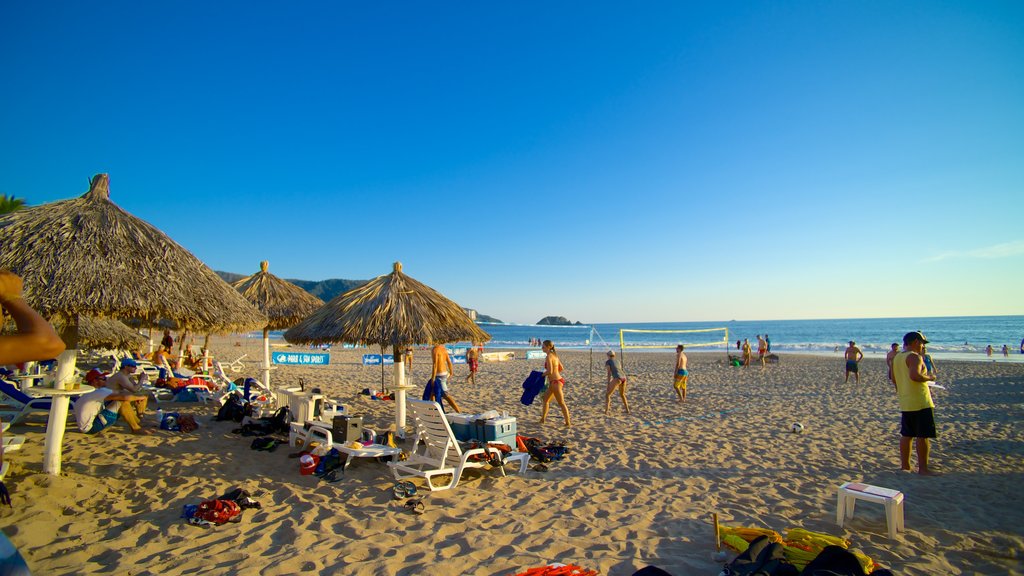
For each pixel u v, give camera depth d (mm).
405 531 4129
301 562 3557
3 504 3988
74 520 4199
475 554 3730
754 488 5367
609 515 4574
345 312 6512
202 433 7133
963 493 5188
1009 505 4832
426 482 5367
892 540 4020
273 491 5012
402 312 6438
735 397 12430
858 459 6574
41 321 1466
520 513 4586
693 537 4094
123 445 6320
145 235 5289
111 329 10094
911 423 5863
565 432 8180
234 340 40688
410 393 12539
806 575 3066
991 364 21859
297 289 10953
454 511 4602
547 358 8781
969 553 3809
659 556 3738
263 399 9344
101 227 5027
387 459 6070
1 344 1363
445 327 6574
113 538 3900
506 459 5738
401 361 7164
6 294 1455
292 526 4168
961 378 16281
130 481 5125
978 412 10078
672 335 80688
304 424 6496
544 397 8930
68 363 5078
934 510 4691
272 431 7246
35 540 3775
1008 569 3568
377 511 4547
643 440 7590
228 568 3457
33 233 4703
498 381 15758
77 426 6980
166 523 4199
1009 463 6391
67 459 5621
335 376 15961
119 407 6992
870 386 14766
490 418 6055
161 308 4805
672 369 20328
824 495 5145
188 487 5016
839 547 3154
